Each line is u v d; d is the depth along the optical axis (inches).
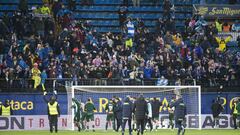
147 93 3932.1
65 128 3890.3
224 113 4092.0
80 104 3577.8
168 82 4025.6
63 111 3900.1
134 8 5182.1
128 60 4116.6
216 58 4399.6
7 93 3831.2
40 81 3875.5
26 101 3860.7
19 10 4522.6
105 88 3897.6
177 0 5339.6
